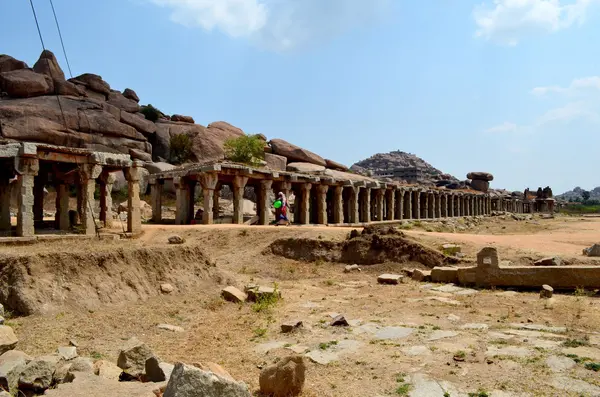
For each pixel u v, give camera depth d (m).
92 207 21.62
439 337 8.75
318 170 54.44
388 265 17.94
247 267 19.34
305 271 18.55
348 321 10.37
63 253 11.12
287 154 60.19
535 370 6.67
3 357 6.81
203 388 4.45
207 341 9.08
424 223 38.50
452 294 13.28
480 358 7.33
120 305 10.97
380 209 43.38
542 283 13.24
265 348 8.46
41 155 19.69
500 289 13.73
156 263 13.05
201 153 52.69
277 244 21.19
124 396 5.36
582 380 6.24
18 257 10.34
